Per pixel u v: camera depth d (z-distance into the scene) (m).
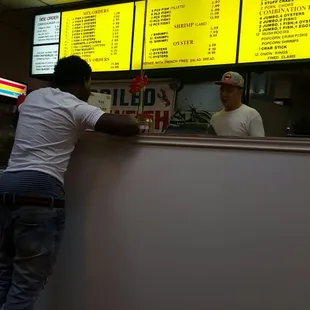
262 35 3.26
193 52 3.59
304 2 3.09
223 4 3.44
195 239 1.48
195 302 1.47
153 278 1.55
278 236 1.34
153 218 1.56
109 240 1.65
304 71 3.56
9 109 4.26
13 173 1.48
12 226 1.49
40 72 4.48
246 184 1.40
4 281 1.58
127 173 1.62
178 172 1.52
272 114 3.61
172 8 3.70
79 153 1.73
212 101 3.88
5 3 4.84
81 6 4.20
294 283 1.31
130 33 3.92
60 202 1.50
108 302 1.64
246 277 1.39
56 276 1.77
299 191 1.32
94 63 4.14
